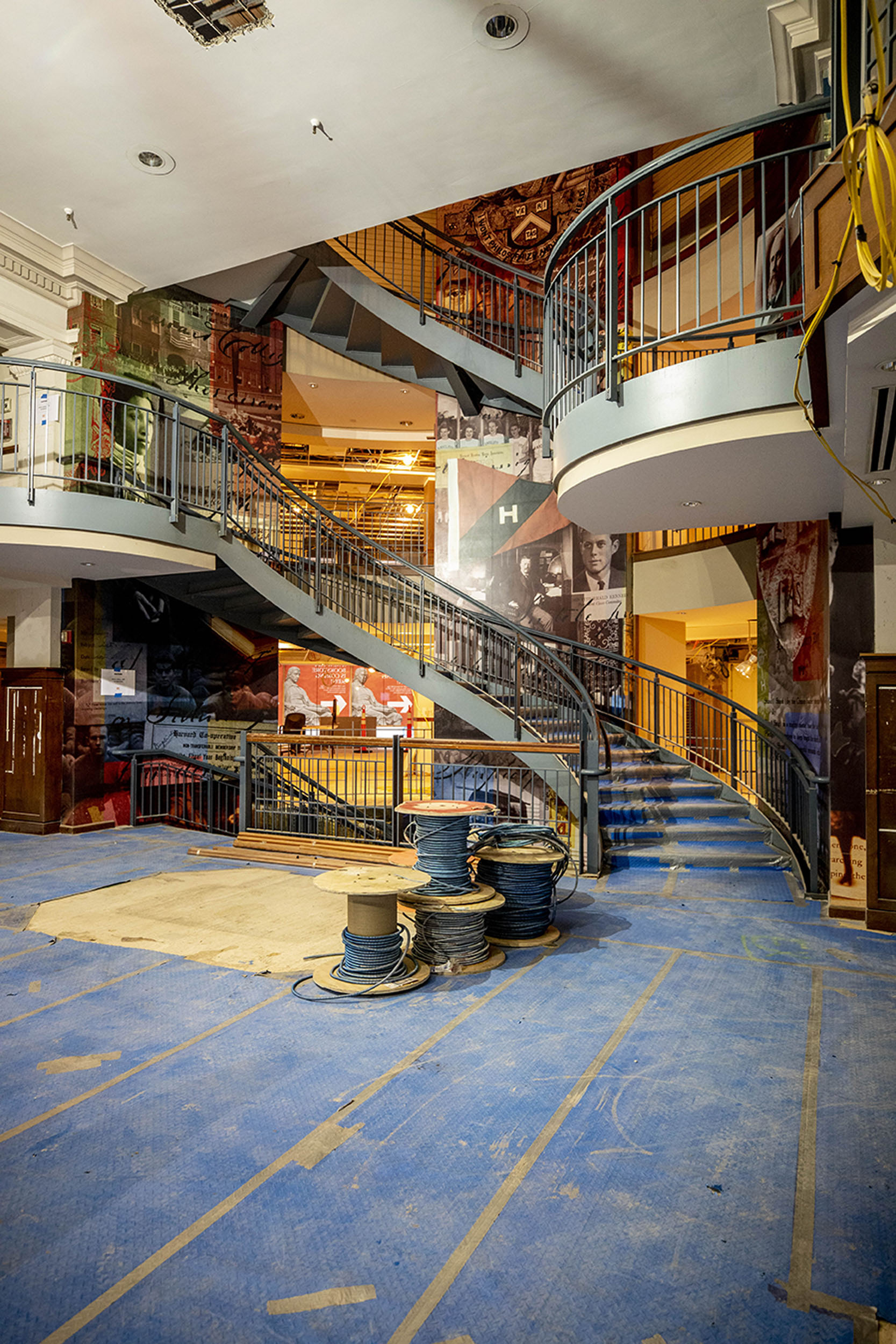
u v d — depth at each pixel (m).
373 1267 2.37
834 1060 3.71
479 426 11.61
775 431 4.40
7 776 10.34
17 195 7.96
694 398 4.60
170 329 10.71
